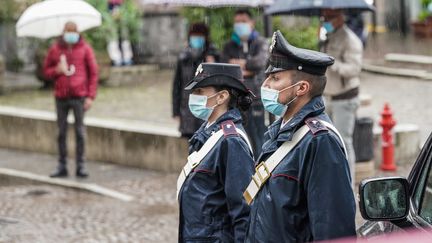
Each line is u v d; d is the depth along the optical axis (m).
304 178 6.46
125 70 30.77
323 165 6.36
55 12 17.81
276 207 6.55
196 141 8.04
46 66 17.27
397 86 27.02
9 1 28.42
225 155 7.78
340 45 14.23
